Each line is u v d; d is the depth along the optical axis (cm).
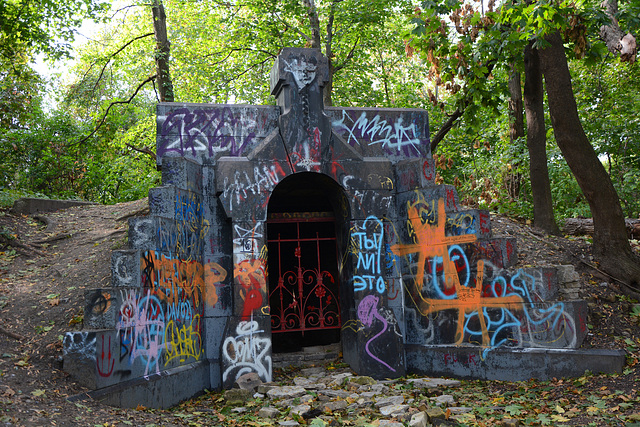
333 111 902
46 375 564
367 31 1762
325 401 666
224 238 829
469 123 1034
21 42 1412
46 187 2017
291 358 892
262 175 827
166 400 668
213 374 786
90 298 600
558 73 915
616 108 1644
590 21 826
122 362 605
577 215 1413
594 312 841
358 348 826
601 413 570
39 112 1983
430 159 885
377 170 877
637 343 771
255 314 798
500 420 571
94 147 2016
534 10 759
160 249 696
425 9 809
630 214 1622
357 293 841
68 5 1385
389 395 691
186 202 778
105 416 518
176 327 725
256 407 659
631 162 1669
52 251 992
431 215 863
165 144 828
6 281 831
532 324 771
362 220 862
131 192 2088
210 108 855
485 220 837
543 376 748
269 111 876
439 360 831
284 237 1245
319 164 848
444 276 846
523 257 972
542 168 1132
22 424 441
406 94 2003
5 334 651
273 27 1695
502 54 975
